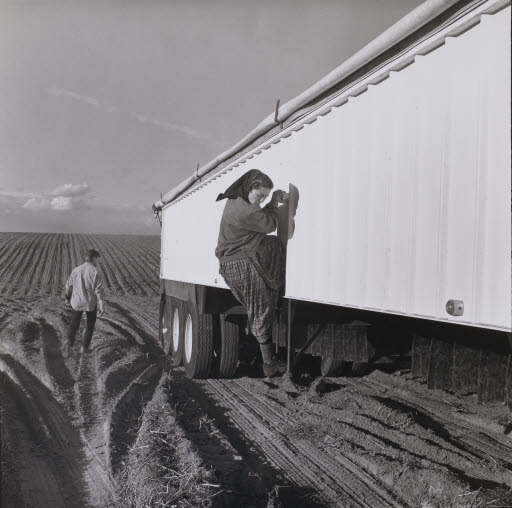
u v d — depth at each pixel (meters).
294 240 6.46
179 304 11.02
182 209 11.28
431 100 4.25
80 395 7.82
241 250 7.21
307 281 6.14
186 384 8.95
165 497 4.30
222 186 8.78
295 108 6.42
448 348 4.96
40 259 46.97
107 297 27.53
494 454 5.25
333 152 5.67
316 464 5.25
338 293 5.51
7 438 6.05
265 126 7.17
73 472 5.29
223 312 8.98
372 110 5.02
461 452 5.29
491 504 4.06
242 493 4.68
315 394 7.75
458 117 3.97
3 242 61.56
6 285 32.28
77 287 11.21
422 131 4.35
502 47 3.62
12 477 5.08
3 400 7.63
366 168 5.08
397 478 4.78
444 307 4.05
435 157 4.19
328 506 4.42
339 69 5.45
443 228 4.09
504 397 4.34
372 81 4.97
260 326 7.23
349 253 5.33
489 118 3.70
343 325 6.60
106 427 6.34
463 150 3.91
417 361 5.36
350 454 5.43
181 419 6.77
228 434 6.20
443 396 7.44
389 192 4.74
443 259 4.08
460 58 3.97
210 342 9.22
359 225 5.18
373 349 6.40
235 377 9.43
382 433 5.98
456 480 4.46
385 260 4.77
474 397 7.04
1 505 4.53
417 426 6.12
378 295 4.86
